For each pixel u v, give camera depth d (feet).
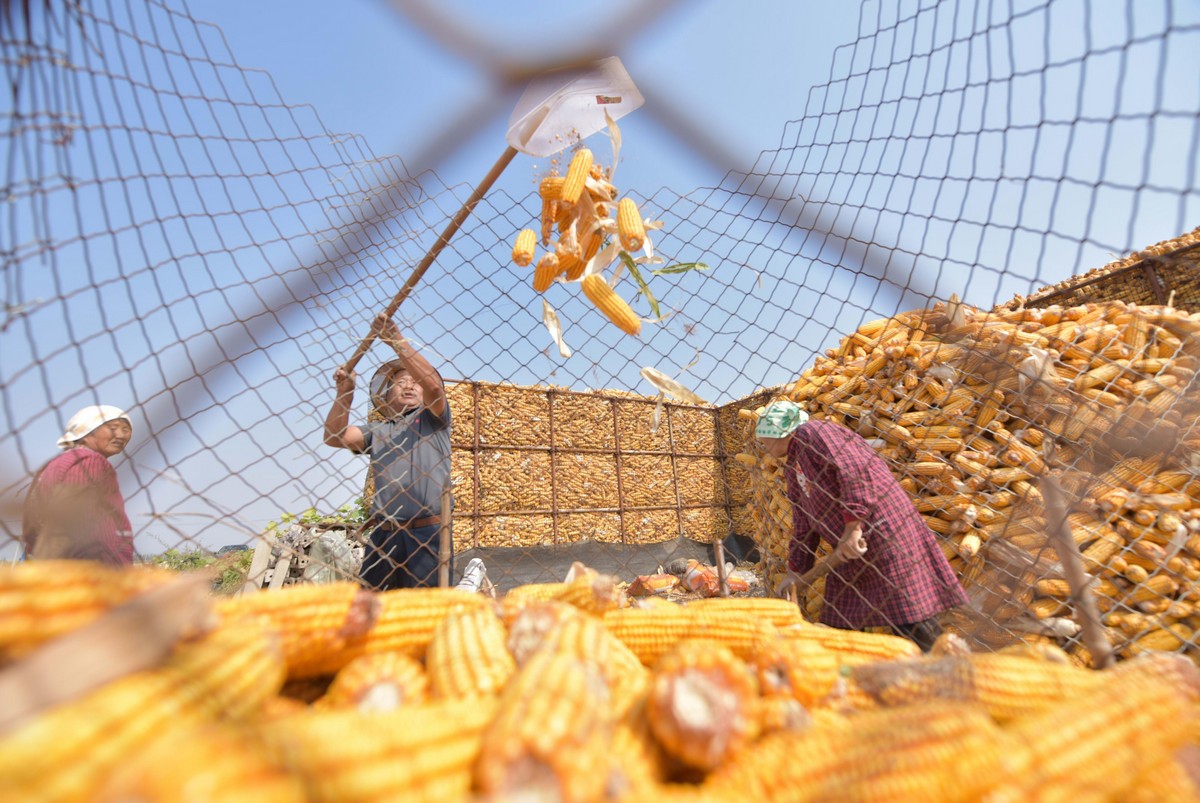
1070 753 3.49
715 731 3.27
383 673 4.22
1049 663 5.15
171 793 2.14
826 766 3.18
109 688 2.66
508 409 33.17
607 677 3.88
